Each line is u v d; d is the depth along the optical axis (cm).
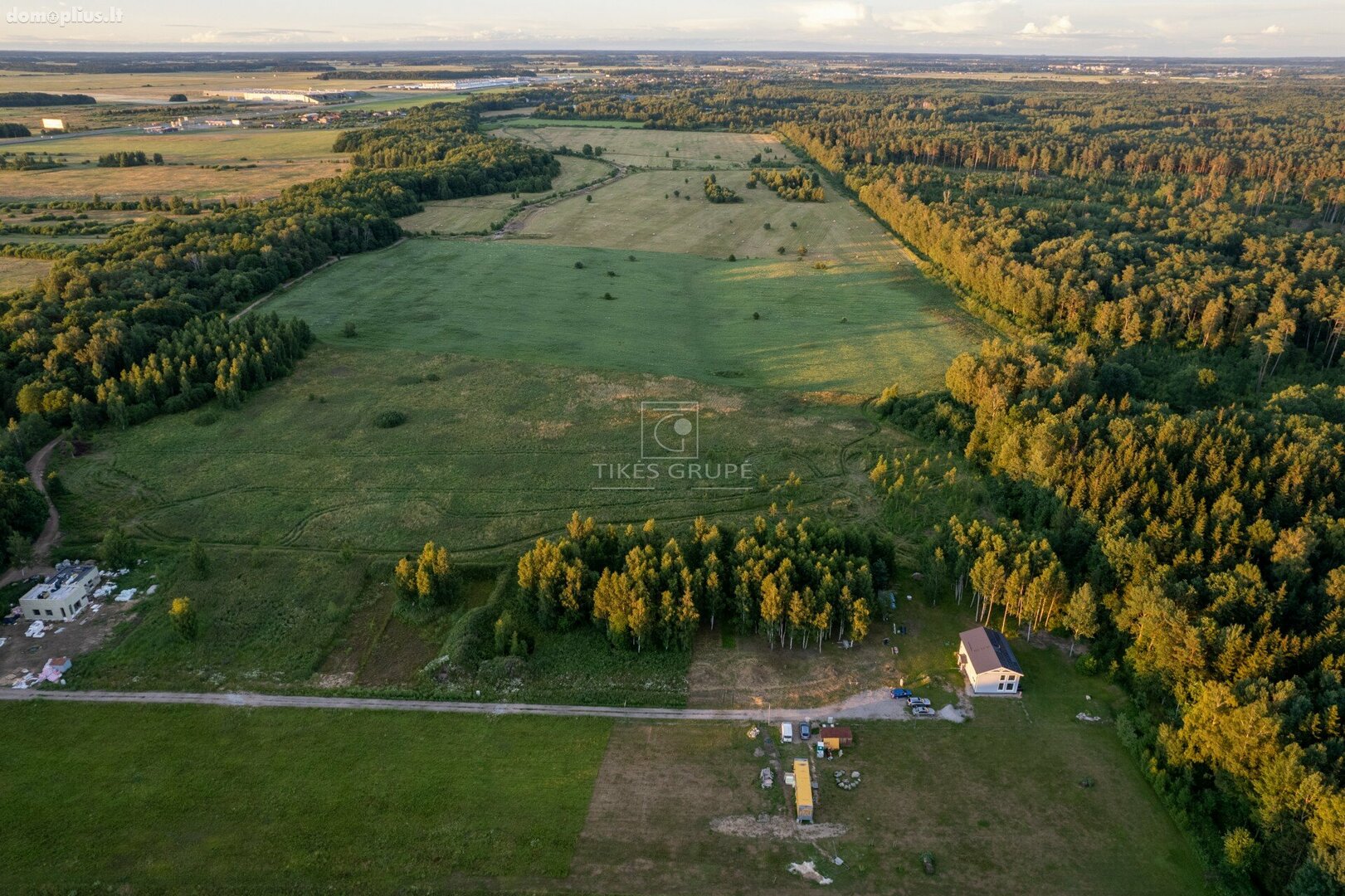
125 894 5338
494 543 9181
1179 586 7212
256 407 12169
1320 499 8600
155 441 11175
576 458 10925
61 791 6062
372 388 12812
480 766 6391
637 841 5766
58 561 8719
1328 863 5034
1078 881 5512
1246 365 13188
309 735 6656
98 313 12862
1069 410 10450
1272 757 5672
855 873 5553
